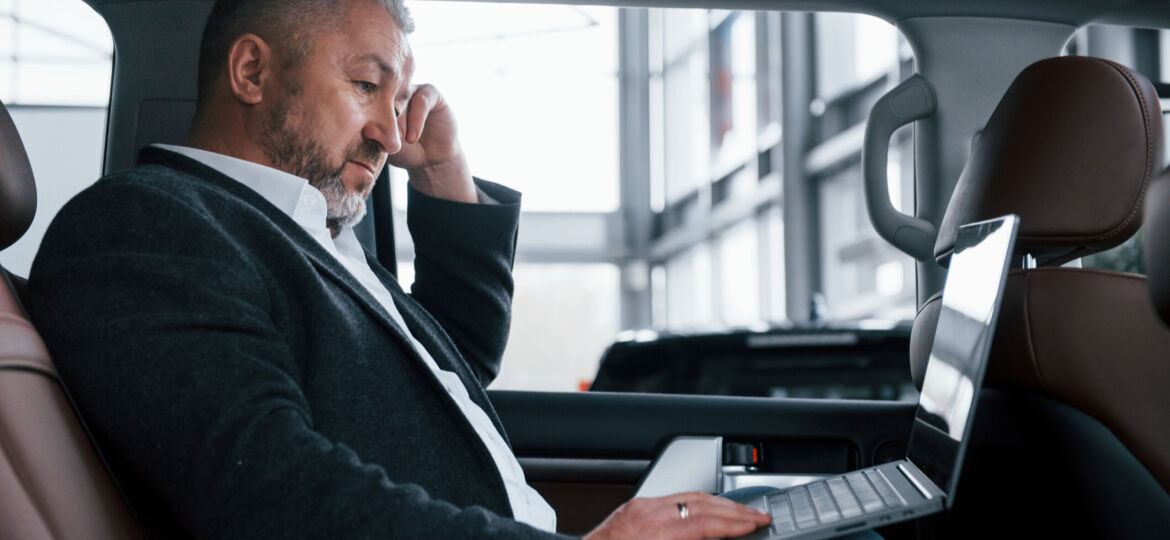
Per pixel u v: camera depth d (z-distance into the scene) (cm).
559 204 1667
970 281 111
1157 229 100
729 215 1364
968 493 135
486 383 158
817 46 1153
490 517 88
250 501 85
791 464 160
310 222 121
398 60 125
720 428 158
